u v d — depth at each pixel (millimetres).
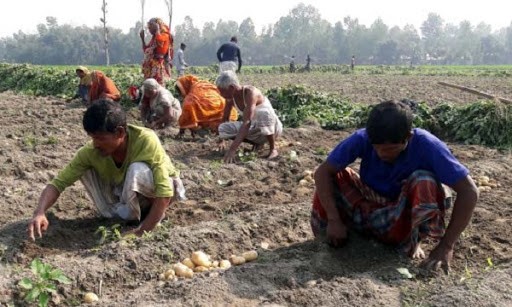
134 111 11727
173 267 4176
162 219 5098
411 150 3906
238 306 3604
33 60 99375
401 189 4027
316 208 4395
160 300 3629
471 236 4688
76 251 4465
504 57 132500
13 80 18062
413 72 44031
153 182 4648
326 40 116375
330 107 11516
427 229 3906
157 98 9328
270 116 7449
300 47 115625
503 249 4504
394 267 4027
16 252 4359
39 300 3643
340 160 4035
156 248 4367
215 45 111062
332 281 3818
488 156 8117
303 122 10703
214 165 6957
